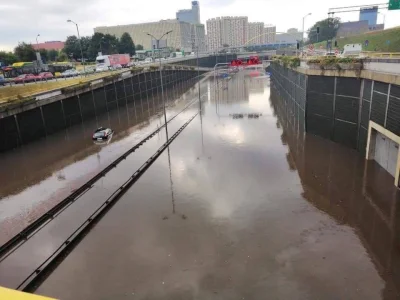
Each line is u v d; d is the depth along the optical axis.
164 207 22.38
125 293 14.67
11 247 18.55
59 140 41.75
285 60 53.81
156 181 27.00
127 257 17.17
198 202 22.80
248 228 19.19
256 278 15.14
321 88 34.25
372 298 13.66
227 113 55.97
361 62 28.44
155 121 52.09
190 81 121.75
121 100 67.00
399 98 22.03
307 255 16.52
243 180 26.14
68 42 126.19
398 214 19.70
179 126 47.41
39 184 27.97
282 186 24.55
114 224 20.53
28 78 60.25
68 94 47.81
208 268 16.00
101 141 40.81
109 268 16.38
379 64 25.64
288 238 18.02
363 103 28.53
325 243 17.42
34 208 23.61
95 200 24.03
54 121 45.34
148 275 15.74
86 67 91.38
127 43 131.00
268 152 32.81
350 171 26.22
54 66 90.88
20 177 29.80
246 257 16.64
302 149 32.50
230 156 32.38
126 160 32.91
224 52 154.75
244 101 68.25
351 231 18.38
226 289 14.58
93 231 19.83
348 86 30.28
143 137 41.75
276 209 21.19
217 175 27.56
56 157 35.09
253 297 14.05
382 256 16.17
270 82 98.31
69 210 22.67
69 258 17.33
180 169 29.59
